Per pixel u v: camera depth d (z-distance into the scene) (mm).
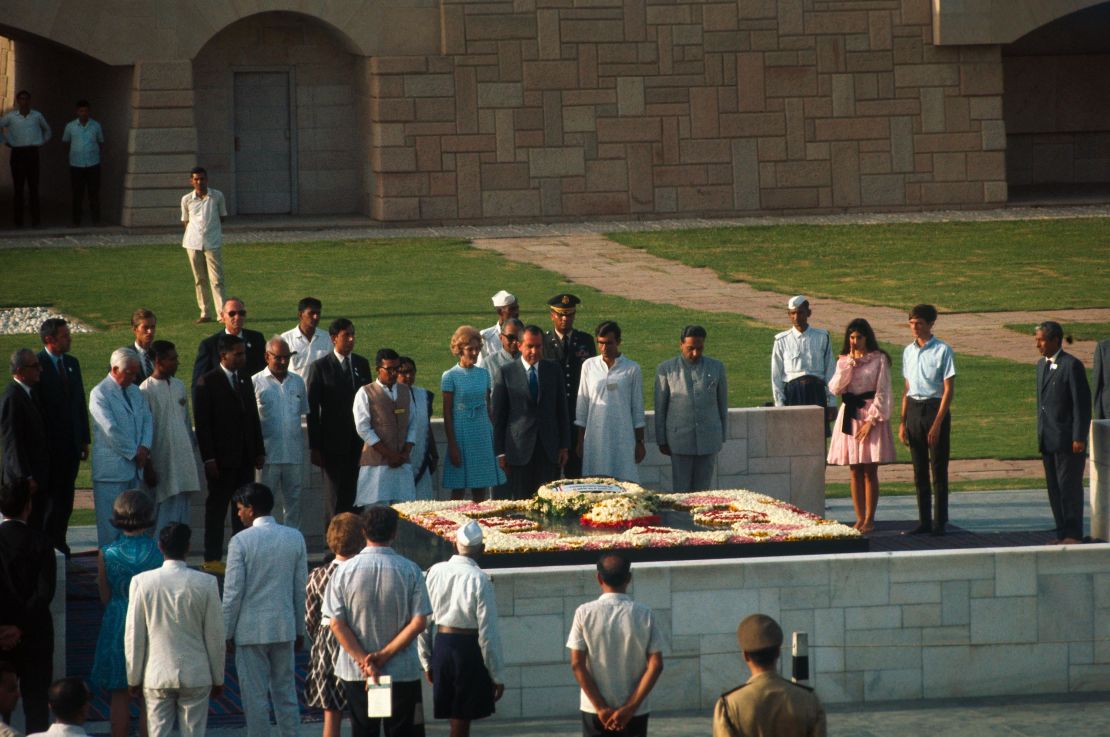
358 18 51438
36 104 60906
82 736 12500
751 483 25641
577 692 16766
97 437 21000
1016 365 34844
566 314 24125
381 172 52031
